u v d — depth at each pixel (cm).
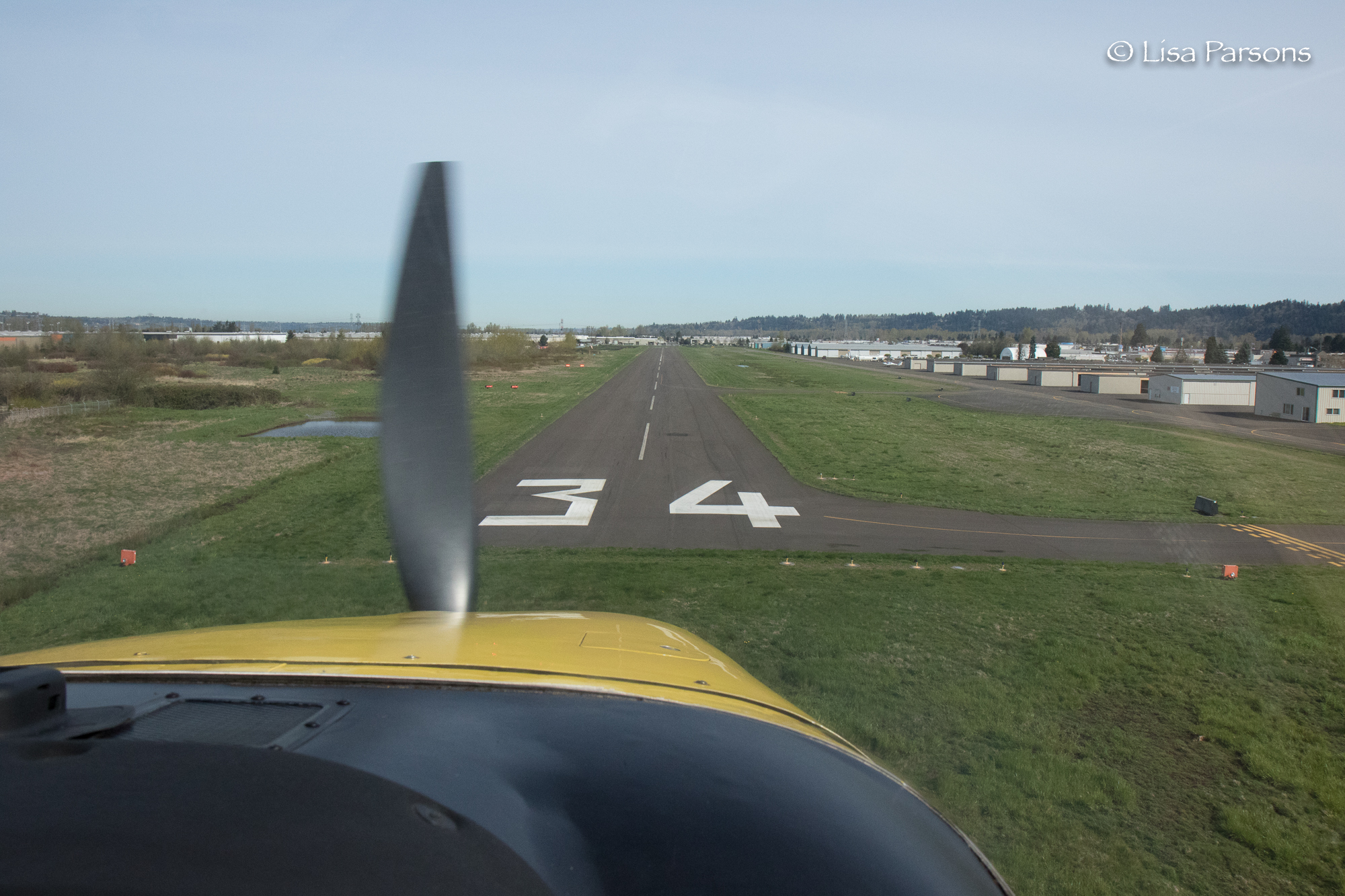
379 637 225
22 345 6353
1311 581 1302
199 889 67
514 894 85
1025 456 2795
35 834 75
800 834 132
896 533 1645
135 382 4050
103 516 1677
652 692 196
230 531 1551
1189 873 462
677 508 1844
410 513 246
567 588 1153
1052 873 452
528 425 3225
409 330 238
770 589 1156
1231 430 3919
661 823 127
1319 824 524
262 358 7431
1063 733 653
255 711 161
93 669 188
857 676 773
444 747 147
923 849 143
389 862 84
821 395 5125
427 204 235
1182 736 659
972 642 902
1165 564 1430
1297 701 745
